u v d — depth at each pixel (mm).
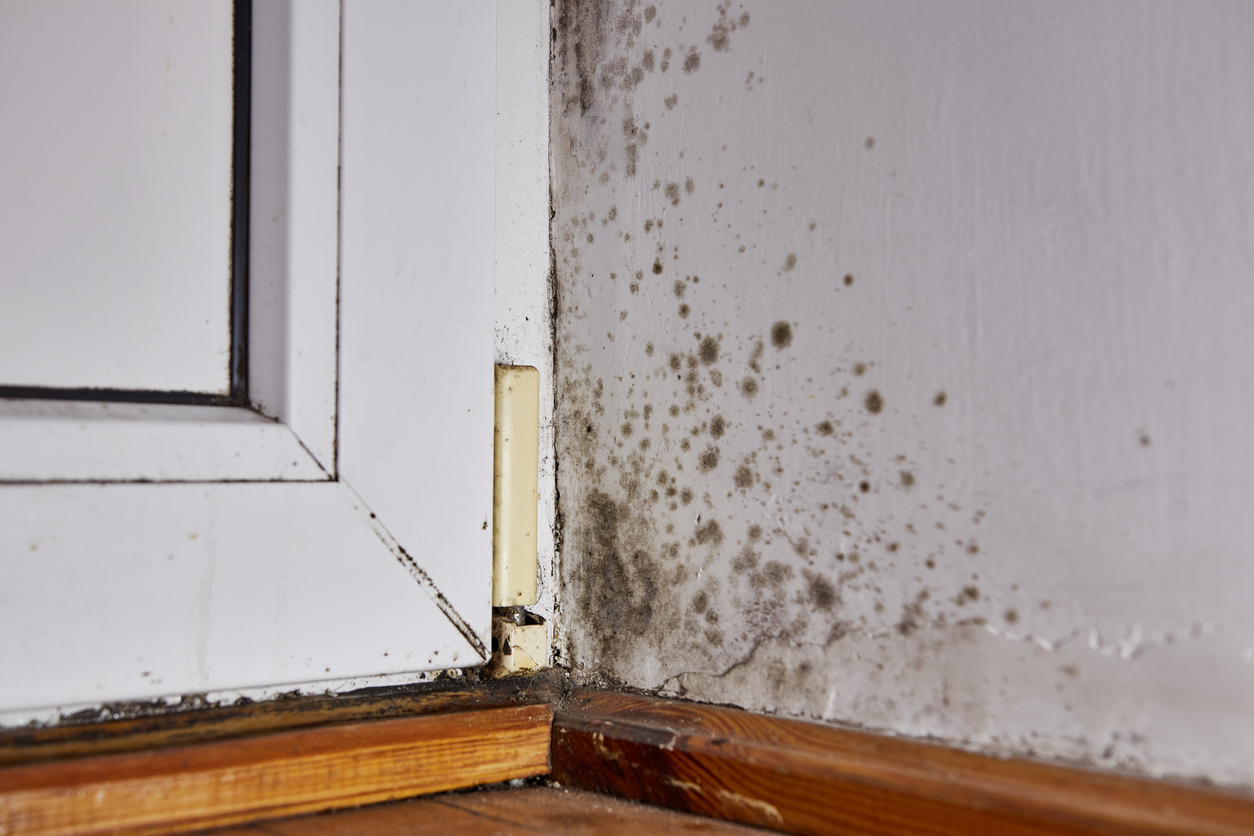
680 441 686
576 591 757
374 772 577
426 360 674
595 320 759
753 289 645
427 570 662
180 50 617
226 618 570
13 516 505
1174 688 442
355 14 648
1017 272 510
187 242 614
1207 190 443
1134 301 465
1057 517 488
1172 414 450
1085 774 455
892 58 573
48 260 566
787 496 616
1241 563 425
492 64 729
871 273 578
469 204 708
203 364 616
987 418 519
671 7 713
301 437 609
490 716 647
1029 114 508
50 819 449
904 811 487
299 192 617
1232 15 438
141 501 544
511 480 732
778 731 582
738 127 661
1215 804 412
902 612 550
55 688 510
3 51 557
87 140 582
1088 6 487
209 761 507
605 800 616
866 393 576
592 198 768
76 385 570
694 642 665
